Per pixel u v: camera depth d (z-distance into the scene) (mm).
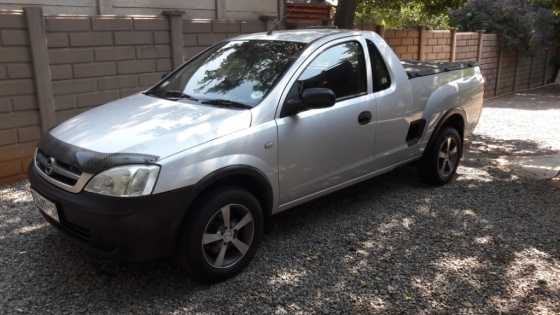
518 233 4664
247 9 9305
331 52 4559
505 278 3844
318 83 4355
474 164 7105
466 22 15195
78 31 6223
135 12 7781
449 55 12586
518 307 3465
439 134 5727
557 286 3740
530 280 3822
